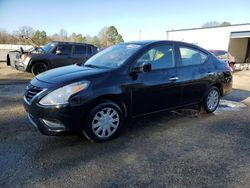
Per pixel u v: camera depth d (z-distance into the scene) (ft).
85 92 12.15
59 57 36.63
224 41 85.05
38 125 12.21
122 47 15.88
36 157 11.46
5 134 13.94
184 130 15.44
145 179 9.95
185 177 10.15
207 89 18.38
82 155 11.78
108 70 13.39
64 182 9.63
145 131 15.07
